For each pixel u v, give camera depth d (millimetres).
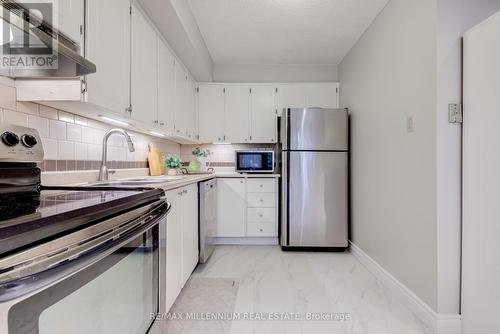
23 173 982
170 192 1642
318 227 3006
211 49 3213
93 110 1430
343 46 3074
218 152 3807
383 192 2236
